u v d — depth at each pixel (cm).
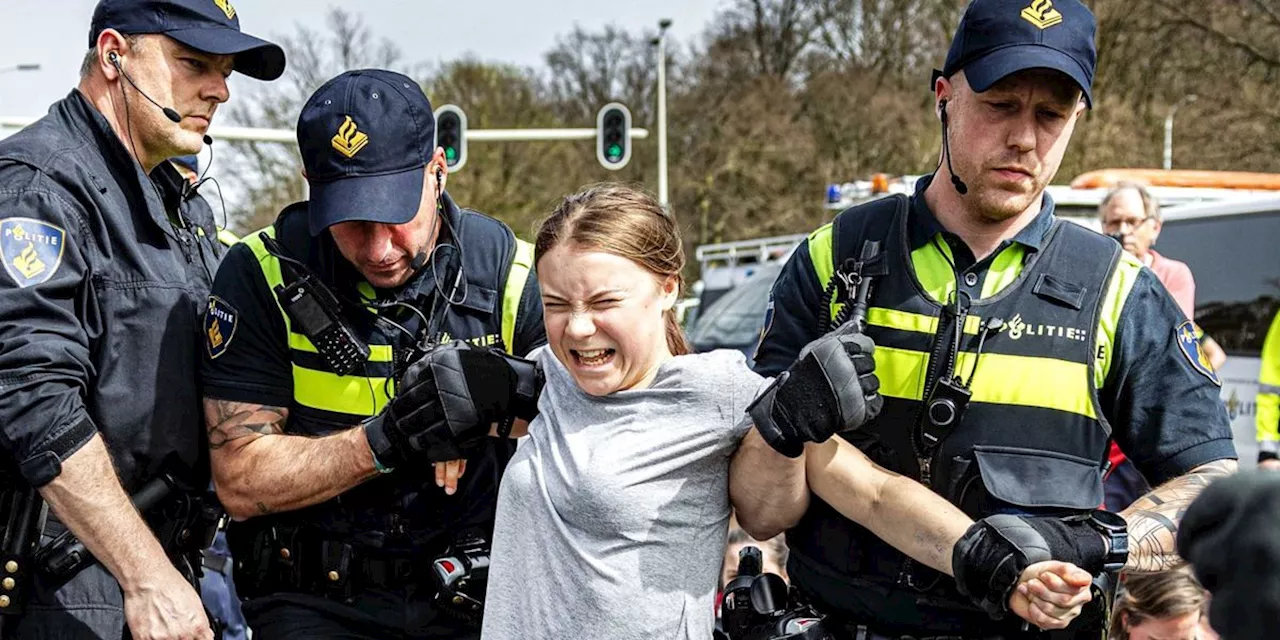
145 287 277
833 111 3262
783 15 3662
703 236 3372
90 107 281
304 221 277
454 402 242
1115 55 2244
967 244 242
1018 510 229
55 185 264
